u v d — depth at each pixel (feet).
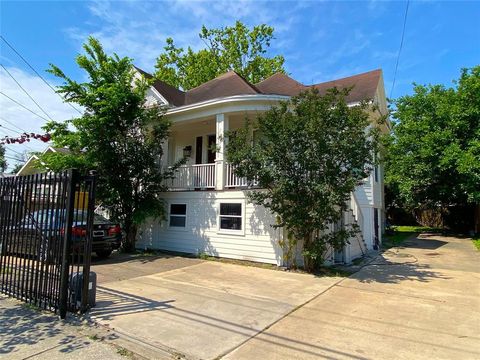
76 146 37.27
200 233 38.42
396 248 46.50
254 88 52.21
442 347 13.44
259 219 33.81
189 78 94.94
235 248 35.24
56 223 17.75
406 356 12.61
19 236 19.89
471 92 57.67
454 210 73.15
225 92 50.60
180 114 42.55
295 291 22.48
